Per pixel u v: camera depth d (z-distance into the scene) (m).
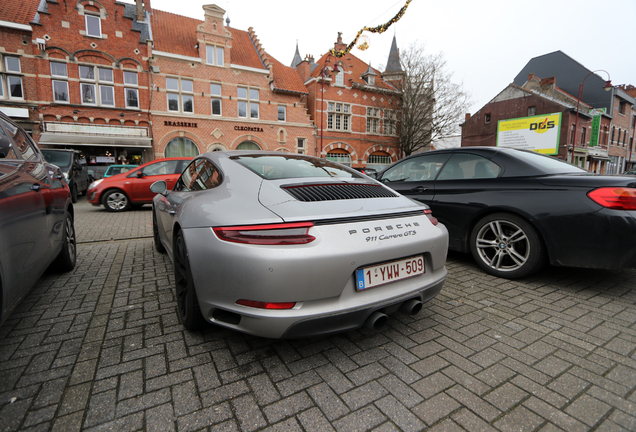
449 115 24.94
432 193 3.83
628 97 34.19
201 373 1.74
